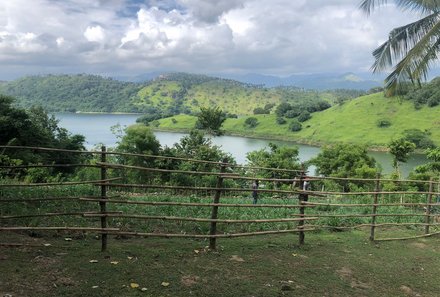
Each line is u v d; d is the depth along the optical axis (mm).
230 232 8438
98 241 6703
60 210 8164
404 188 21547
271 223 9430
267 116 125500
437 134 75062
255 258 6688
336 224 10133
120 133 42625
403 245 8648
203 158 35812
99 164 6086
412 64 10594
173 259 6168
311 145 89438
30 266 5293
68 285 4941
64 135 42469
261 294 5395
